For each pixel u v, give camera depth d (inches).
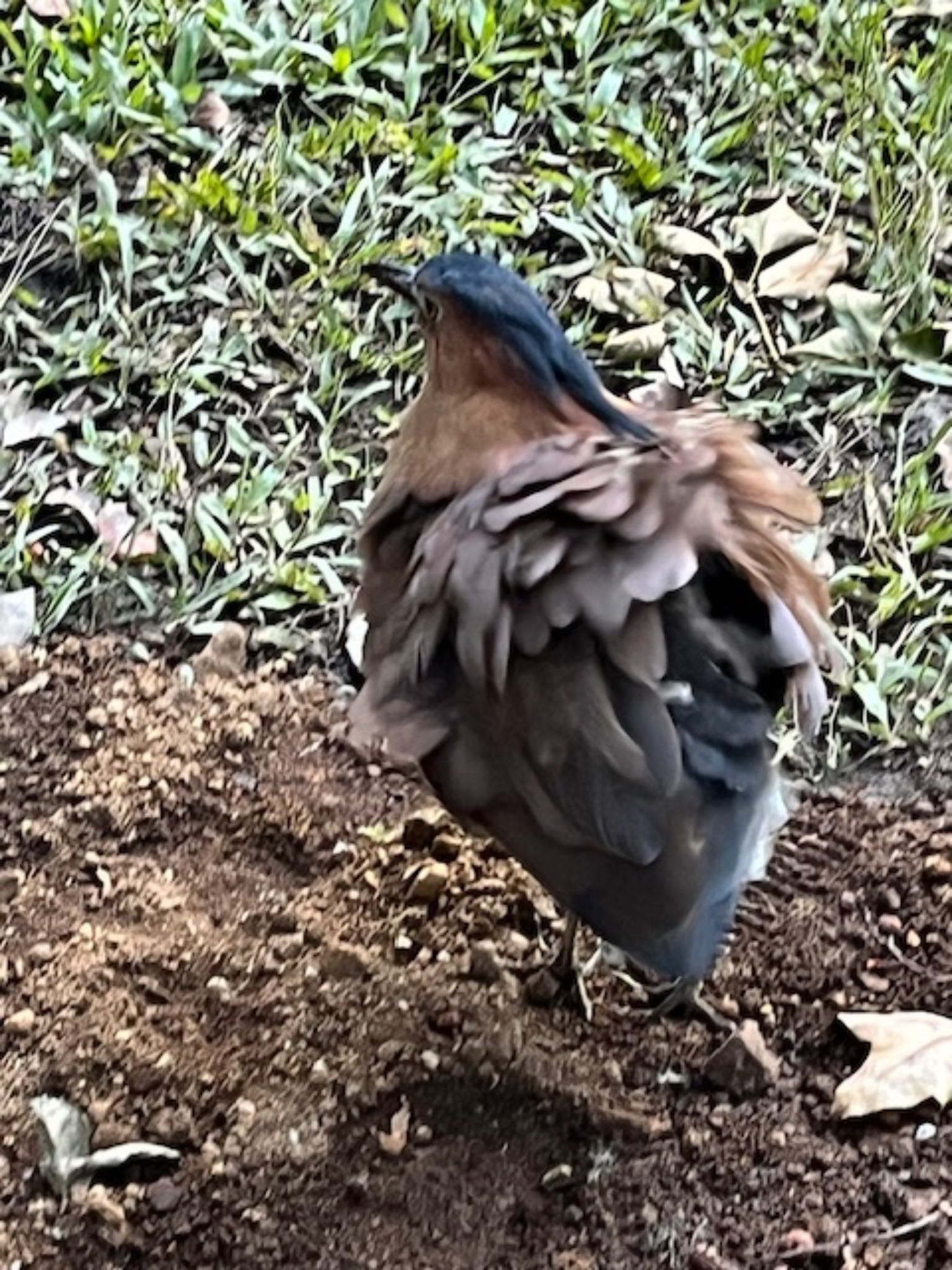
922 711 76.6
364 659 67.4
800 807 74.6
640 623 61.6
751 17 95.2
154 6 92.5
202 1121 67.9
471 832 68.7
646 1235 66.6
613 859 62.1
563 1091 68.5
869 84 92.2
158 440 82.0
